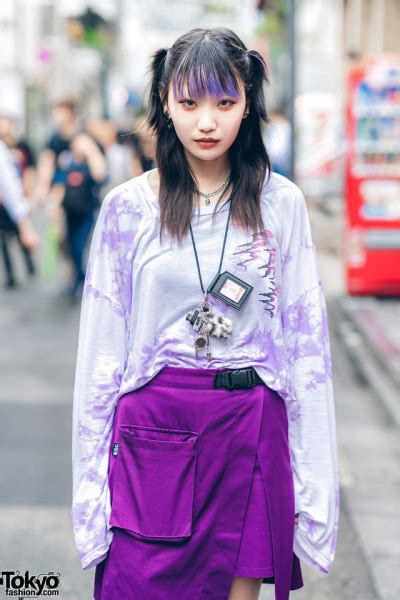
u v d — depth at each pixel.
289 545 2.97
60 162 12.89
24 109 45.75
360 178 12.11
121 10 42.88
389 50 22.27
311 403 3.04
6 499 5.64
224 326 2.90
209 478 2.91
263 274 2.93
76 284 13.13
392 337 9.87
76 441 3.05
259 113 2.95
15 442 6.71
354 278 12.27
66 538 5.09
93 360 3.04
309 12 36.12
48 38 46.34
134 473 2.94
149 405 2.95
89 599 4.42
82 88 39.50
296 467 3.05
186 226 2.90
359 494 5.83
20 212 13.50
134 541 2.93
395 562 4.83
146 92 3.01
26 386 8.32
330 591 4.52
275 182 3.01
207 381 2.92
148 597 2.92
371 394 8.26
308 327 3.03
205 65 2.80
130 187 3.00
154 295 2.93
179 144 2.94
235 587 2.96
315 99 22.19
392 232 12.15
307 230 3.03
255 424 2.91
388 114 11.95
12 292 13.80
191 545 2.91
